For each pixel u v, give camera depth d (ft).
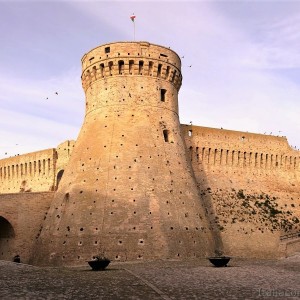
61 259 131.85
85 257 128.77
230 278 78.69
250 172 200.95
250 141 204.13
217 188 187.52
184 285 67.36
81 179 146.72
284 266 113.19
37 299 51.37
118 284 66.90
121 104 157.38
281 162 210.38
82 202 140.05
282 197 200.13
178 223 139.33
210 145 193.06
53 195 162.30
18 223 153.58
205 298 54.29
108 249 128.47
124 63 160.45
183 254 134.62
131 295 55.62
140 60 160.86
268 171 205.87
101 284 66.64
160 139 155.63
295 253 163.73
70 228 135.95
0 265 99.66
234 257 167.43
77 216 137.39
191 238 139.95
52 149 205.98
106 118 156.56
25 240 153.48
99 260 98.63
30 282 68.33
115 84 160.15
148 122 156.15
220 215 179.63
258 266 112.78
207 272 90.63
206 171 189.88
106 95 160.25
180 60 176.96
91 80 167.43
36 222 156.66
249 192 193.88
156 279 75.61
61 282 68.95
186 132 189.37
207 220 155.12
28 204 157.07
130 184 140.97
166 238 133.59
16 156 221.46
